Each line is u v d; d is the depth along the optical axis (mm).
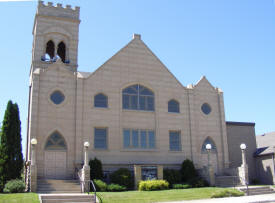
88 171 25828
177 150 33906
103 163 30469
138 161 31859
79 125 30438
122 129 32062
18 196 21188
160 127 33656
